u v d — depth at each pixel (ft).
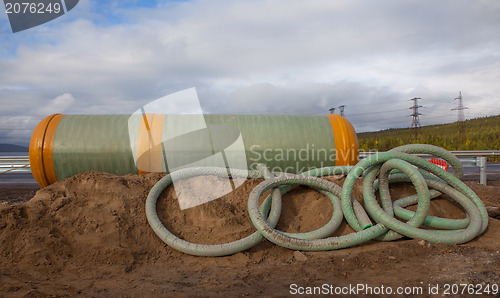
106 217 15.74
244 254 14.88
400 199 19.29
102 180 17.61
